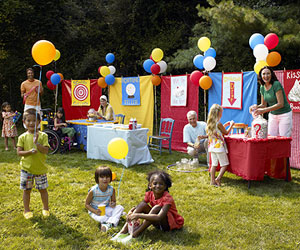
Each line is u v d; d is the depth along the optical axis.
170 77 8.09
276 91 5.09
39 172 3.71
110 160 6.66
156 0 13.29
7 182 5.13
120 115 8.86
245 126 5.96
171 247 3.07
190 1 13.63
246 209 4.02
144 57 13.11
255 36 6.04
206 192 4.70
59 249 3.05
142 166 6.32
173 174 5.70
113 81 9.08
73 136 7.74
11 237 3.27
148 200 3.43
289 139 5.05
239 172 5.00
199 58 7.16
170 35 12.94
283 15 8.91
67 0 12.79
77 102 9.91
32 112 3.70
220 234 3.35
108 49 14.26
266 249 3.05
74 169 6.01
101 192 3.74
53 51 4.01
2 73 12.80
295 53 9.06
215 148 5.04
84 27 13.77
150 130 8.56
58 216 3.77
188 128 6.41
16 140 9.30
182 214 3.87
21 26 12.45
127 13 13.86
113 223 3.53
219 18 8.38
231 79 6.76
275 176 5.39
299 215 3.83
